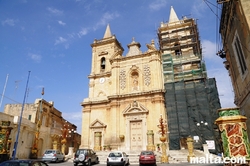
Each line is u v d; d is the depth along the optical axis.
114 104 35.59
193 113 32.78
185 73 36.56
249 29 12.48
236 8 14.02
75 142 59.16
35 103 39.28
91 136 36.25
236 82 19.03
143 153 21.34
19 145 32.41
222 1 14.14
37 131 35.72
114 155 20.91
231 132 7.05
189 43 40.53
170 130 32.38
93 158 23.61
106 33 46.56
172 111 33.34
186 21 42.38
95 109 38.19
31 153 35.22
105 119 36.75
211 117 31.67
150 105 33.84
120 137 33.22
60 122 49.94
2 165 9.99
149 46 37.62
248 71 15.09
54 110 46.69
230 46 18.88
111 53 42.50
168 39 41.19
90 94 40.19
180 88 34.62
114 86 37.25
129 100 35.34
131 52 39.78
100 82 40.75
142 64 37.31
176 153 27.42
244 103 17.25
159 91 33.44
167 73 36.81
